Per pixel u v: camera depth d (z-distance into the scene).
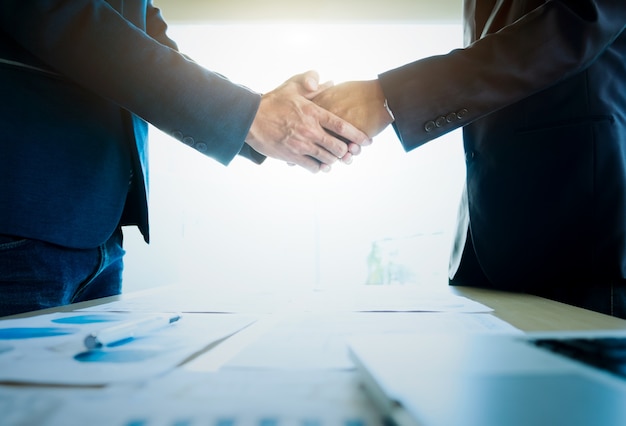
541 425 0.10
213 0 2.20
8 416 0.14
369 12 2.21
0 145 0.56
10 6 0.54
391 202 2.81
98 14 0.57
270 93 0.88
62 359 0.22
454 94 0.66
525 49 0.62
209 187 2.86
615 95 0.66
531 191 0.68
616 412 0.11
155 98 0.61
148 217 0.75
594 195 0.62
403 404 0.12
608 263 0.61
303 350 0.25
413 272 2.65
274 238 3.09
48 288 0.59
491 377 0.14
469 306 0.45
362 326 0.33
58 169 0.61
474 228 0.76
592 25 0.58
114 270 0.76
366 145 0.91
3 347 0.25
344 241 2.98
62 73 0.61
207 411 0.15
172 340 0.28
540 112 0.68
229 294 0.64
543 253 0.67
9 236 0.56
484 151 0.75
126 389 0.17
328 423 0.14
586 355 0.16
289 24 2.27
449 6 2.19
